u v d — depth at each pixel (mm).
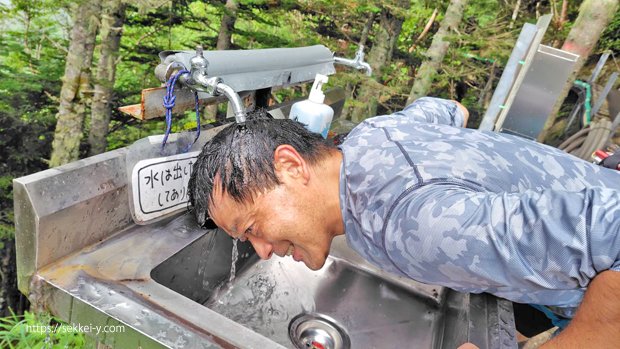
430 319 1087
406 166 650
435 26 4781
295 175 711
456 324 935
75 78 4438
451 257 575
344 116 4941
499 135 836
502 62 4797
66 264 773
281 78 1107
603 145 2387
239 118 801
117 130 4953
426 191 609
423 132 776
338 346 998
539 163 743
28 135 4633
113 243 870
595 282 541
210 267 1048
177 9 4648
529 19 4672
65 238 771
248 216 714
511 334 819
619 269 516
